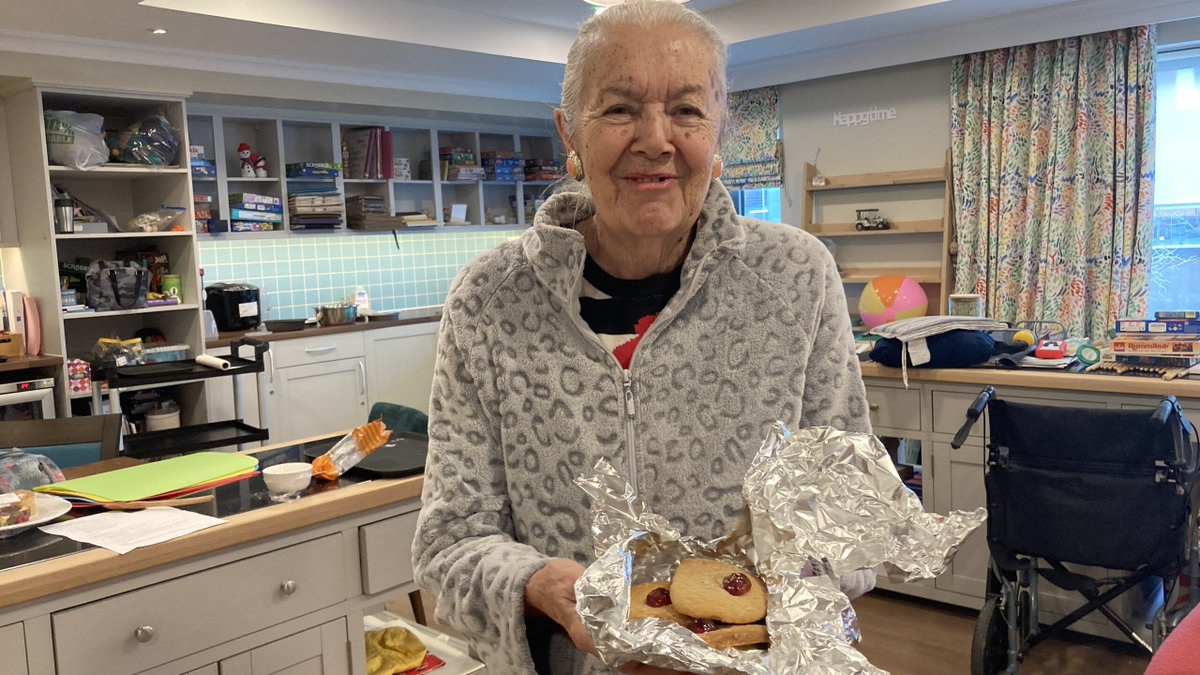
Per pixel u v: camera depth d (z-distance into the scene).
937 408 3.19
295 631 1.75
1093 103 4.49
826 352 1.01
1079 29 4.39
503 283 1.01
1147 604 2.83
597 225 1.00
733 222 0.99
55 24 3.80
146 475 1.90
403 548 1.91
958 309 3.59
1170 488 2.37
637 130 0.87
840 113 5.51
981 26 4.64
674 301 0.98
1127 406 2.81
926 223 5.11
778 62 5.50
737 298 0.99
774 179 5.81
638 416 0.98
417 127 6.20
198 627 1.60
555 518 0.97
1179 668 0.81
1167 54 4.44
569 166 1.03
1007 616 2.59
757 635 0.78
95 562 1.45
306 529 1.76
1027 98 4.68
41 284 4.24
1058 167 4.55
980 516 0.79
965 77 4.91
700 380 0.98
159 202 4.72
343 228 5.59
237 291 5.05
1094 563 2.49
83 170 4.18
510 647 0.89
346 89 5.16
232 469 1.94
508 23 4.88
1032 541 2.56
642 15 0.88
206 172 4.97
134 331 4.86
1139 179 4.41
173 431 3.22
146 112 4.64
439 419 1.05
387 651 2.04
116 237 4.34
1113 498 2.43
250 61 4.68
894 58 5.04
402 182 6.02
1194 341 2.85
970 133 4.87
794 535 0.82
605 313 1.01
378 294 6.21
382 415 2.65
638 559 0.92
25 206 4.27
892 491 0.83
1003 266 4.80
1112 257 4.48
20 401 3.95
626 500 0.88
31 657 1.41
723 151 1.01
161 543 1.53
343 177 5.68
